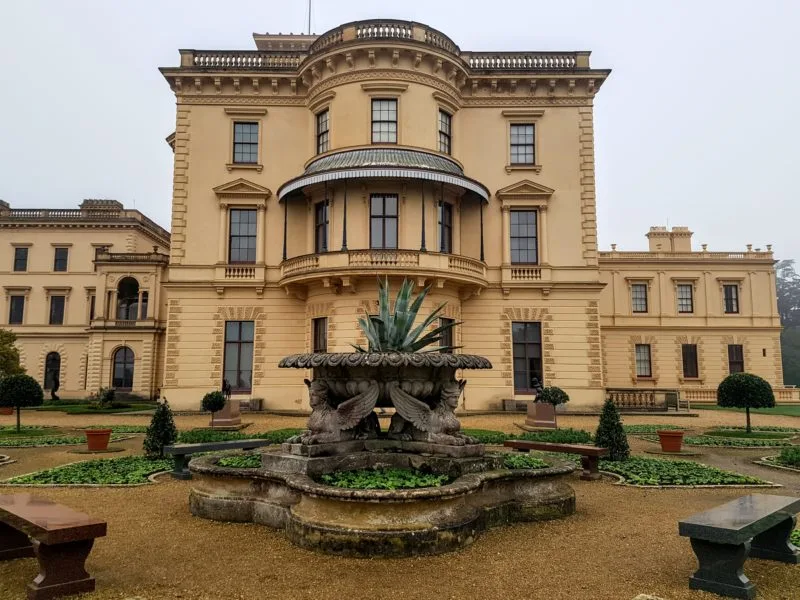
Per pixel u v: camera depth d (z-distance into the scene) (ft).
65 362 153.58
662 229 149.28
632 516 25.64
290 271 79.10
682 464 39.52
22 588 16.72
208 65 88.58
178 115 87.66
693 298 141.79
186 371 83.56
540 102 88.79
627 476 35.32
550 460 28.22
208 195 86.58
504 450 43.78
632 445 51.08
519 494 24.98
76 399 146.72
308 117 87.86
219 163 87.25
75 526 16.11
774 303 140.67
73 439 53.42
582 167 87.56
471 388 83.30
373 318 27.94
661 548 20.76
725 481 33.55
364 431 27.40
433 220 79.92
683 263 142.41
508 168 87.25
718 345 139.74
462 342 83.71
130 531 22.85
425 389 26.63
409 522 19.63
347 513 19.85
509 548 20.56
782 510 18.43
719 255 142.51
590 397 83.61
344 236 75.25
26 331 154.51
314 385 26.71
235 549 20.33
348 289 75.72
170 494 30.04
